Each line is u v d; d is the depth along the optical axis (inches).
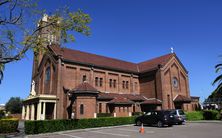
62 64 1450.5
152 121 1083.9
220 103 2374.5
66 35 782.5
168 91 1768.0
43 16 776.9
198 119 1588.3
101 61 1786.4
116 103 1489.9
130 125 1203.9
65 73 1454.2
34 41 725.3
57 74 1422.2
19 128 1208.2
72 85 1471.5
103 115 1418.6
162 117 1043.3
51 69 1502.2
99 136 749.9
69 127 1027.9
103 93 1610.5
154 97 1761.8
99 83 1644.9
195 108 2012.8
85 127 1089.4
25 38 712.4
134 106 1715.1
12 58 694.5
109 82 1717.5
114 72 1761.8
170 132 805.2
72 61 1492.4
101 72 1679.4
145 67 1967.3
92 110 1337.4
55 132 944.3
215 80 1438.2
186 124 1171.9
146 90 1847.9
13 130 1014.4
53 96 1369.3
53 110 1402.6
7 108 3585.1
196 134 727.7
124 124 1261.1
